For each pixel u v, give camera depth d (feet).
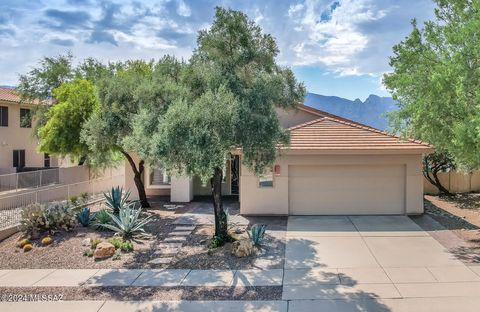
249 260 34.65
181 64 40.37
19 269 33.55
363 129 56.90
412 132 46.01
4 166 93.09
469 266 32.07
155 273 32.01
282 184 52.11
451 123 36.65
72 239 41.42
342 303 25.57
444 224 46.57
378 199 52.26
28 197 53.36
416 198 51.55
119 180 80.38
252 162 35.40
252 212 52.60
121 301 26.63
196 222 49.37
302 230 44.83
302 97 41.04
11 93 100.48
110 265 34.19
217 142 30.19
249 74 37.11
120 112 49.42
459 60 33.12
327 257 35.24
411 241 39.81
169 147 29.76
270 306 25.40
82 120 67.56
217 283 29.55
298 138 53.57
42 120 93.35
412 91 39.04
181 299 26.81
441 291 27.07
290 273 31.37
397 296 26.43
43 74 94.89
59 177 70.54
